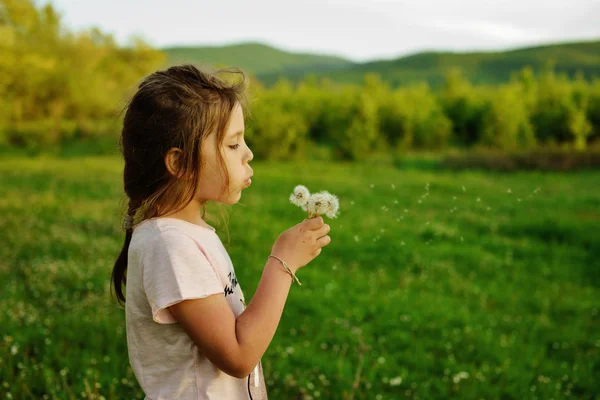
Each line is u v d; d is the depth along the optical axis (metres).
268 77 102.81
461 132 28.66
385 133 25.75
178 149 1.07
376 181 15.16
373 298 5.79
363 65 98.50
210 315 1.04
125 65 41.38
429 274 6.86
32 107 30.61
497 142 23.58
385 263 7.27
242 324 1.06
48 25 37.53
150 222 1.12
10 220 8.93
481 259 7.59
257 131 21.69
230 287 1.17
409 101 27.06
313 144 26.44
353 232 8.59
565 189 14.16
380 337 4.69
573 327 5.28
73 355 3.65
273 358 3.95
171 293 1.03
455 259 7.61
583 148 21.59
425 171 18.45
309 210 1.19
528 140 23.94
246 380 1.18
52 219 9.24
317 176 16.41
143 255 1.08
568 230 9.25
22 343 3.75
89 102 32.84
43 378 3.17
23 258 6.59
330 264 7.07
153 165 1.11
